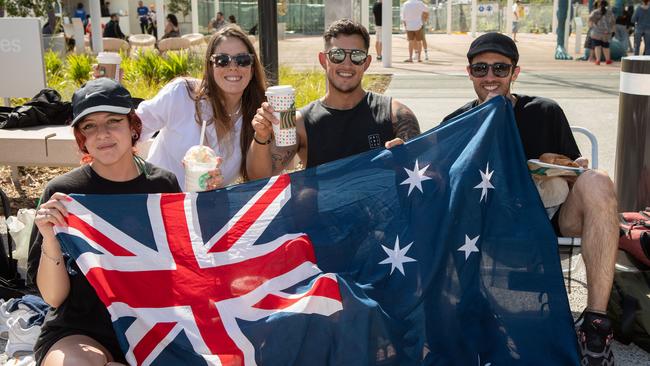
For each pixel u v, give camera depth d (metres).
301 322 3.36
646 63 5.06
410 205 3.82
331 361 3.41
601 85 15.14
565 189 4.23
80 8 28.33
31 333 4.08
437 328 3.71
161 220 3.51
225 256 3.55
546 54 24.47
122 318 3.28
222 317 3.39
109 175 3.56
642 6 20.48
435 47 27.80
